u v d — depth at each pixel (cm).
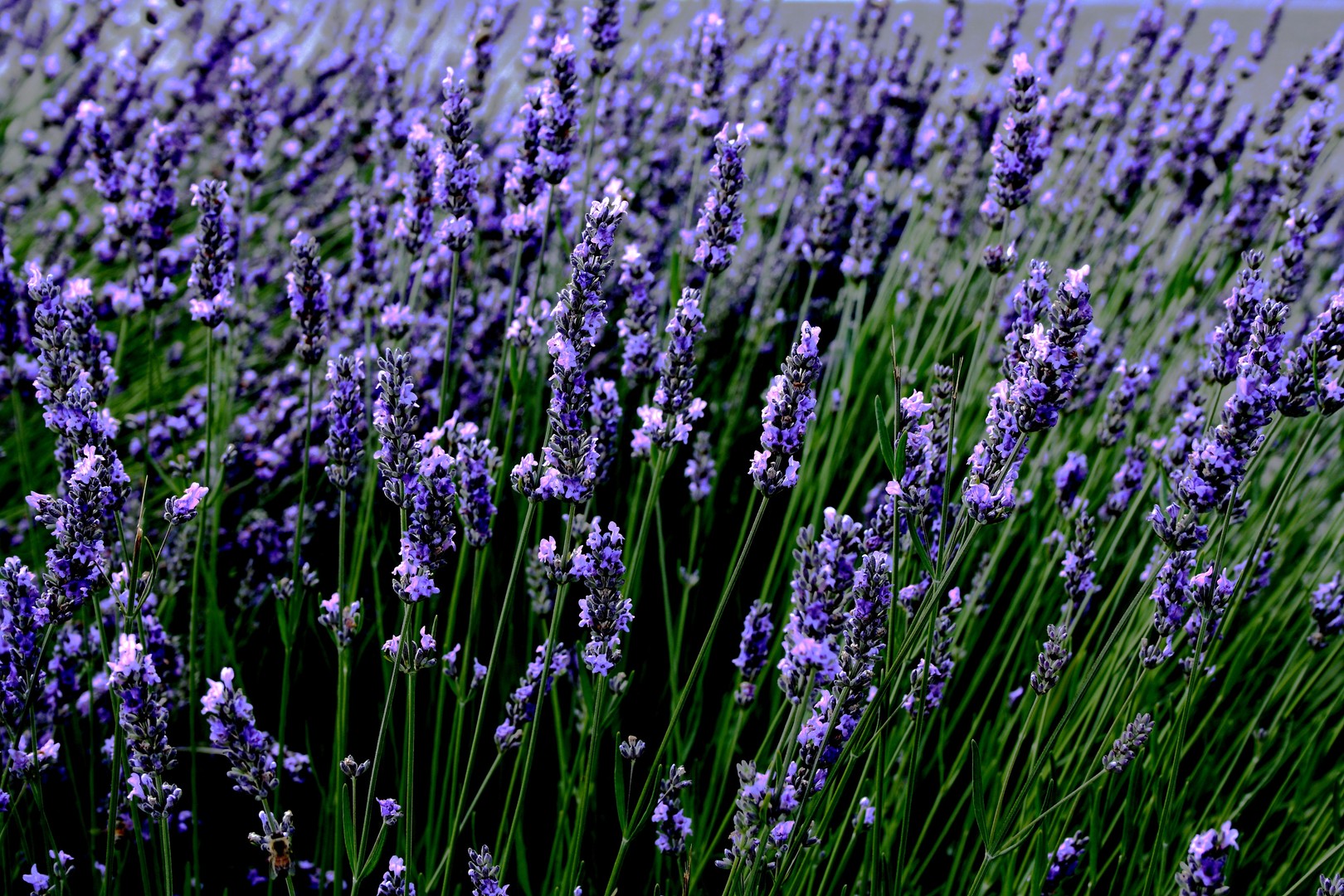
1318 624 273
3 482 383
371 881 285
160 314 469
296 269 244
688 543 379
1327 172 480
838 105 495
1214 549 292
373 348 320
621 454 370
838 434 360
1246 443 191
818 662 174
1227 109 465
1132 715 261
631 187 482
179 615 333
